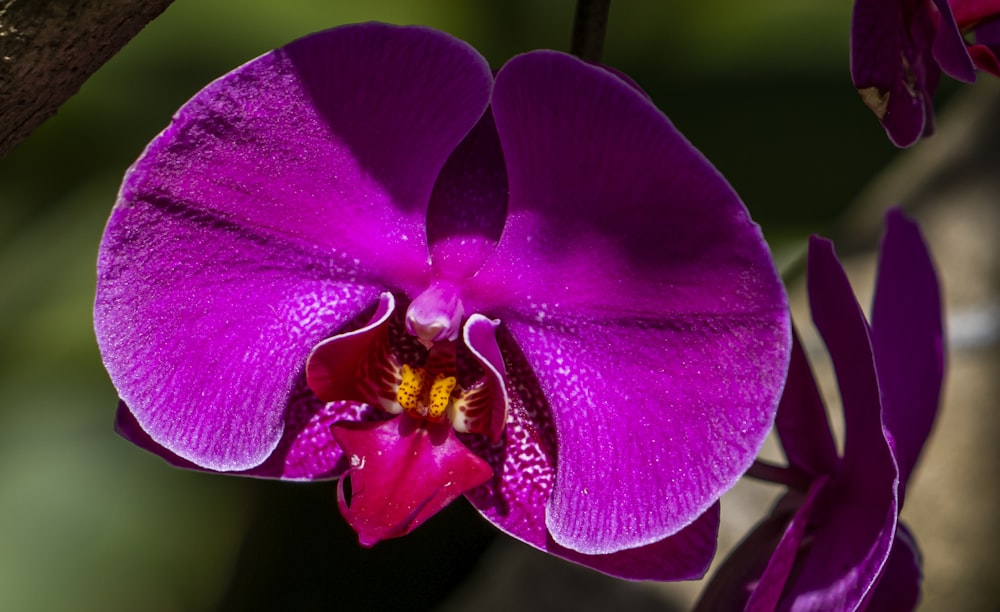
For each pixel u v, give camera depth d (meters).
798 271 0.58
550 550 0.42
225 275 0.42
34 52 0.40
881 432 0.42
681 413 0.41
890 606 0.45
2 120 0.41
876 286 0.45
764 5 0.58
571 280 0.41
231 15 0.59
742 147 0.55
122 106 0.58
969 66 0.41
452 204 0.42
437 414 0.42
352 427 0.42
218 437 0.42
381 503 0.42
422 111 0.41
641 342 0.41
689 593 0.57
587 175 0.40
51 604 0.57
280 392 0.42
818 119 0.55
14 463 0.58
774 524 0.45
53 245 0.58
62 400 0.59
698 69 0.57
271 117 0.41
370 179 0.41
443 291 0.42
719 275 0.40
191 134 0.41
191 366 0.42
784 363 0.40
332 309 0.42
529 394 0.43
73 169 0.59
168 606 0.58
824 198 0.54
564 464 0.42
